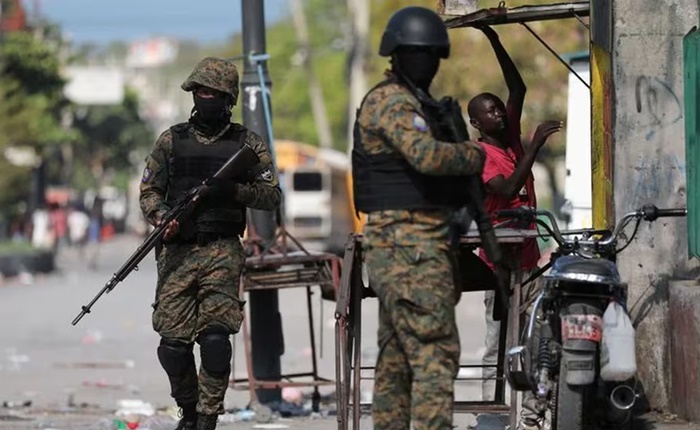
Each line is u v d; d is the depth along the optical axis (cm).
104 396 2522
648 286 1828
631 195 1839
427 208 1277
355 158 1304
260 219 2302
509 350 1516
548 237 1603
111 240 16488
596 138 1978
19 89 10062
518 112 1812
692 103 1736
